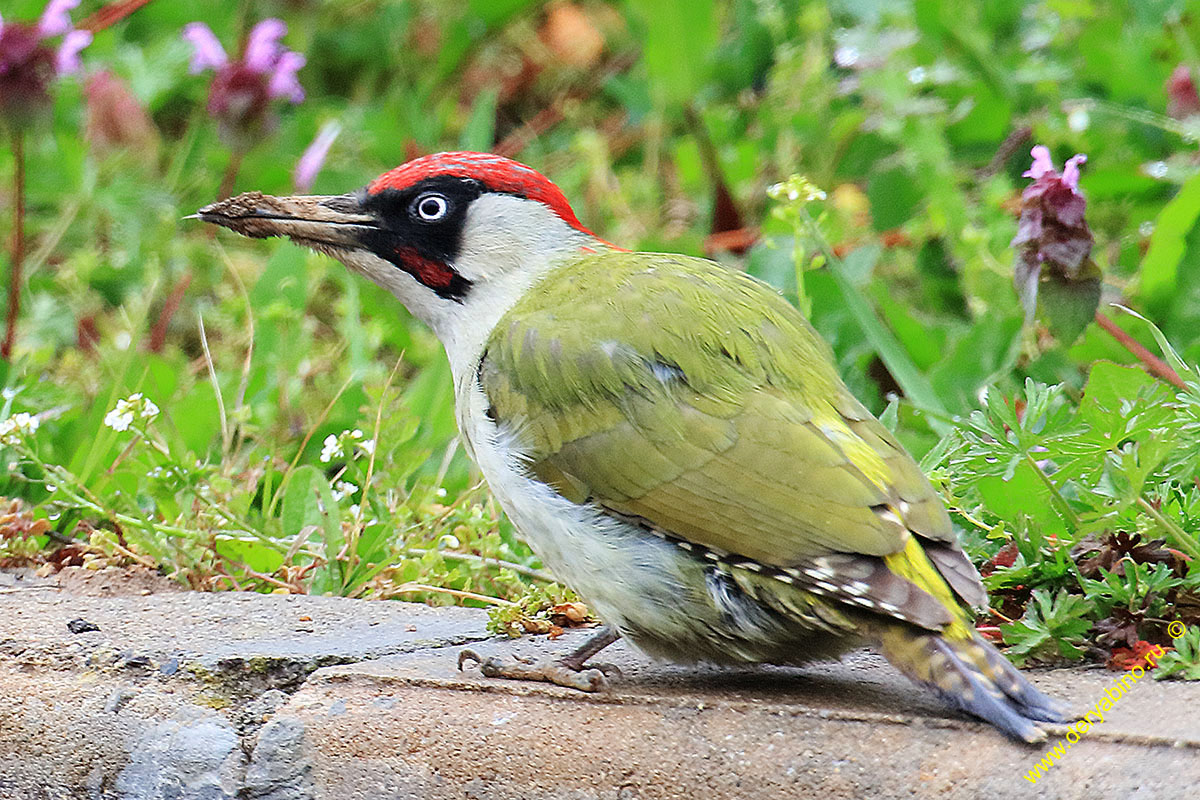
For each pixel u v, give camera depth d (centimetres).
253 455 1061
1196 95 1295
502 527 995
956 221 1277
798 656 723
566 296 789
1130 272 1284
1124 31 1476
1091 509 810
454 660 777
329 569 944
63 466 1092
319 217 852
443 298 850
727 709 698
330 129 1428
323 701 738
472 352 840
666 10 1433
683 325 747
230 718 754
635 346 743
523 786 699
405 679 742
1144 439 779
